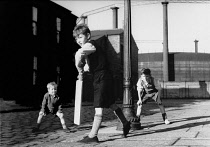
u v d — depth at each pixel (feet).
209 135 14.99
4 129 21.66
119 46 96.89
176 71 166.50
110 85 13.98
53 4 64.85
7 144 15.06
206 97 130.52
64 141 15.07
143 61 166.40
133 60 112.47
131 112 18.35
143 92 21.07
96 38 95.76
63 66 70.44
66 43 72.33
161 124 21.06
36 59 59.11
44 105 20.04
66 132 19.48
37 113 40.09
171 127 18.95
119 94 96.89
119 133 16.81
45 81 60.85
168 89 134.72
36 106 52.49
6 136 18.11
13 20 53.31
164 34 146.82
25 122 27.17
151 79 21.03
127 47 18.95
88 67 13.70
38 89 57.72
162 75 163.12
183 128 18.16
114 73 95.91
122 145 12.59
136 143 12.98
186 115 29.48
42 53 60.75
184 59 166.30
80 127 22.39
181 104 63.05
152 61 164.55
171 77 166.91
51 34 64.85
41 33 60.75
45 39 62.18
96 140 13.75
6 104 46.50
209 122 21.62
